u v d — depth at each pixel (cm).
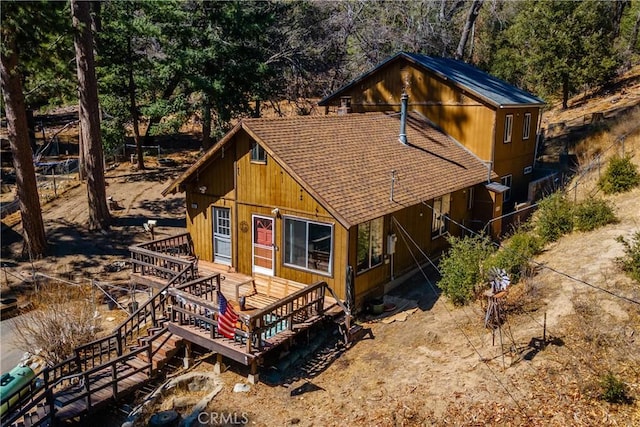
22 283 1878
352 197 1420
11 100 1941
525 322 1216
